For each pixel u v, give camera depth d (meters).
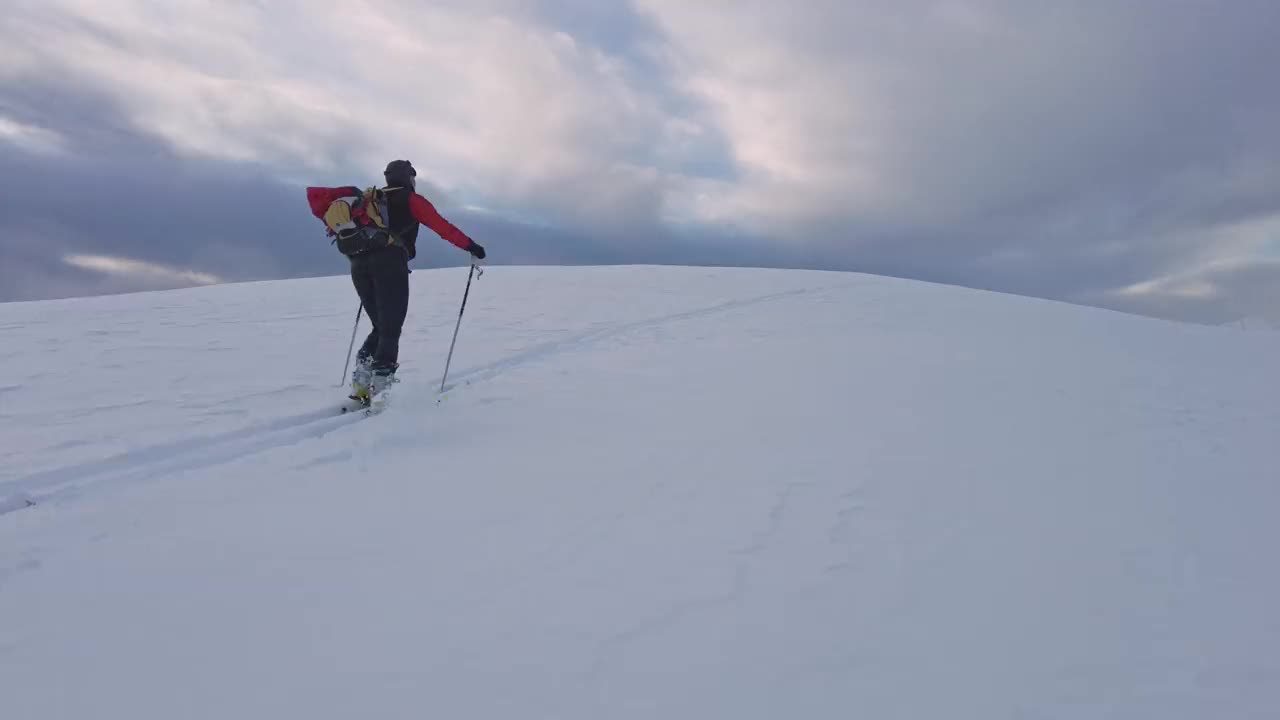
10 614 1.85
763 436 3.77
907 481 3.11
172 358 5.70
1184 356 8.09
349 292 10.77
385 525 2.49
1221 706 1.60
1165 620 2.01
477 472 3.10
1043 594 2.12
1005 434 4.07
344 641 1.74
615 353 6.45
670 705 1.52
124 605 1.91
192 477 3.01
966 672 1.69
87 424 3.80
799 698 1.56
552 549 2.30
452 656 1.68
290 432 3.77
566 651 1.71
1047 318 10.66
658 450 3.47
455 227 4.24
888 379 5.54
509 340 7.05
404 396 4.24
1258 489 3.33
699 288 12.28
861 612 1.95
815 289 12.57
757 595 2.02
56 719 1.43
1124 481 3.35
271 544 2.32
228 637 1.76
